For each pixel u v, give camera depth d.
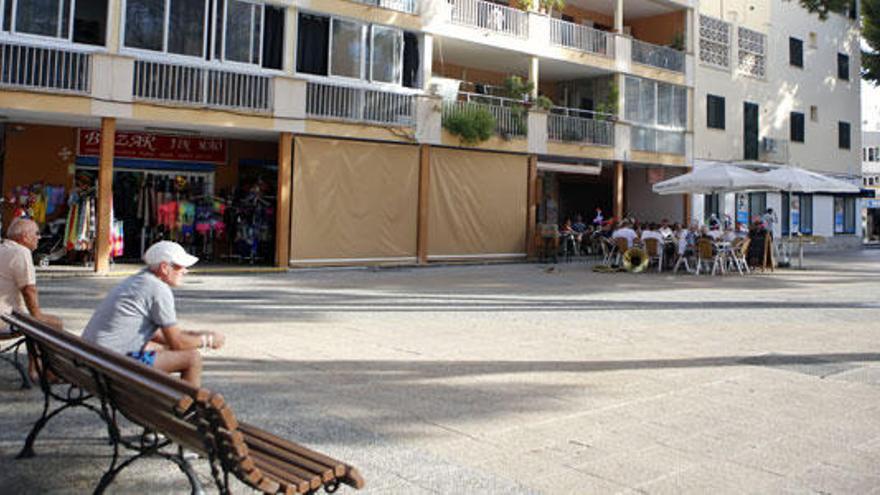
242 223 20.55
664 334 9.94
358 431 5.44
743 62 31.97
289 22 19.27
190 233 20.11
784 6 34.00
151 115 17.34
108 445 5.04
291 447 3.74
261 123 18.80
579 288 16.02
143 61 17.30
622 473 4.64
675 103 28.91
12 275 6.21
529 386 6.88
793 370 7.69
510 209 24.06
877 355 8.51
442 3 22.05
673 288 16.19
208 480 4.47
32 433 4.77
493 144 23.25
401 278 17.97
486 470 4.67
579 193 30.80
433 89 21.92
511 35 23.72
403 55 21.45
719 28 30.94
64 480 4.39
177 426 3.58
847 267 23.42
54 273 16.11
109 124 17.03
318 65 19.92
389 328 10.18
